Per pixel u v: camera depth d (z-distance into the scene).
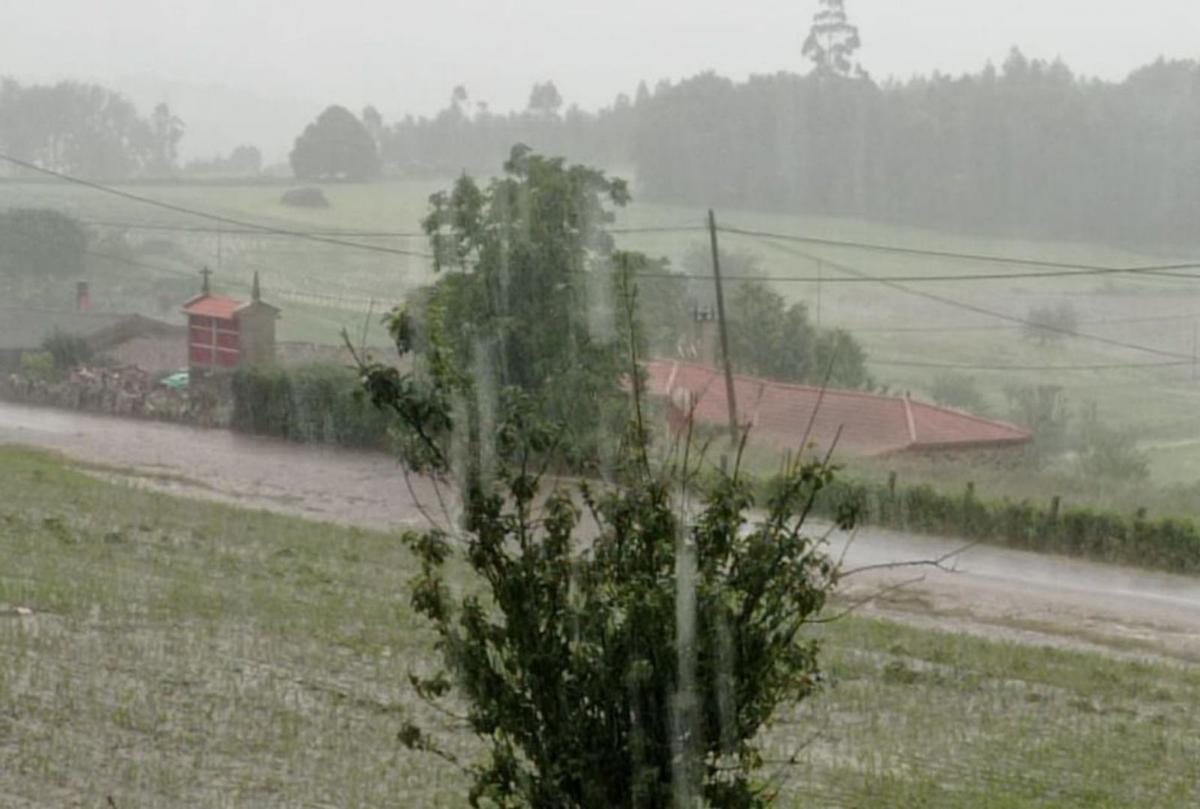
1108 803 10.72
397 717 12.05
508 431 6.42
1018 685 15.18
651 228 41.91
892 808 10.17
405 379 6.56
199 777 10.37
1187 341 42.38
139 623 15.46
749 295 38.72
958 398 39.19
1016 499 28.56
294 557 21.33
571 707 6.17
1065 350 43.31
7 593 16.55
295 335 44.50
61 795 9.93
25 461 34.00
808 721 12.73
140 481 32.53
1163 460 35.03
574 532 6.48
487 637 6.33
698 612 6.04
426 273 31.72
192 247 56.22
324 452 38.25
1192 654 19.09
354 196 53.44
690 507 6.29
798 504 6.41
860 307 45.50
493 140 45.53
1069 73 47.50
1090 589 23.50
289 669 13.68
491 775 6.36
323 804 9.80
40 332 53.19
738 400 33.19
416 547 6.54
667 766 6.04
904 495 28.20
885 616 20.34
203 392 45.53
